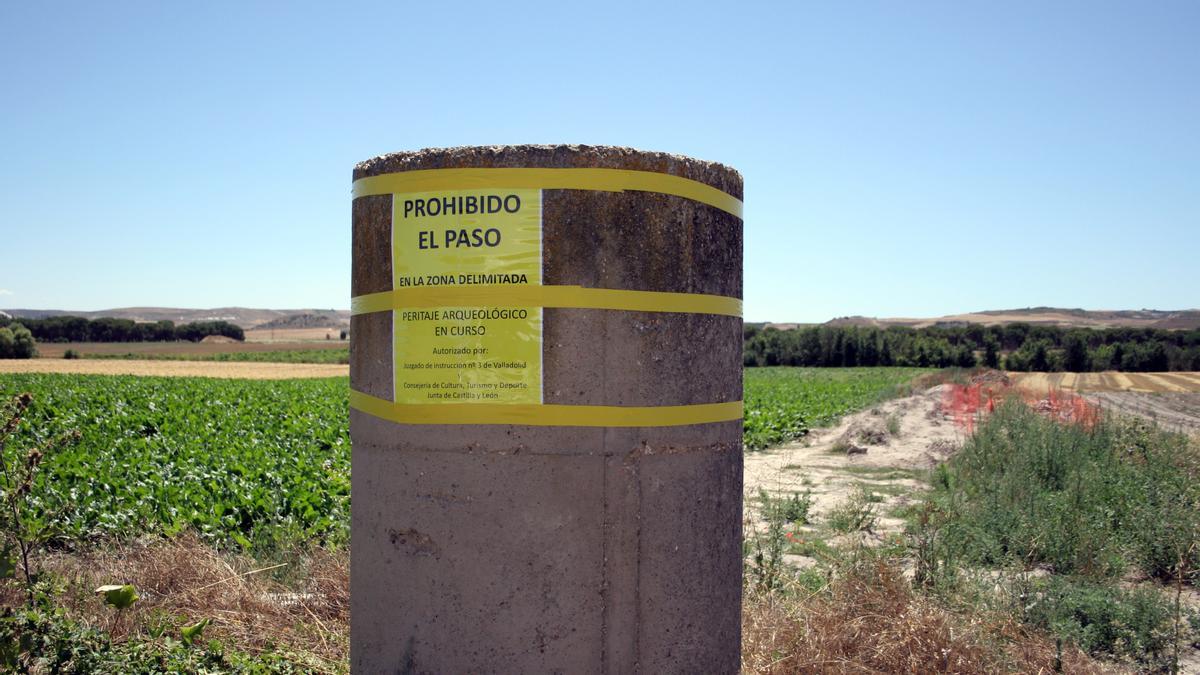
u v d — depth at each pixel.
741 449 3.56
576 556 3.06
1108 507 8.27
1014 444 12.24
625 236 3.08
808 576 5.80
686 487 3.23
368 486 3.31
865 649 4.25
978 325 94.94
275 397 28.05
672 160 3.17
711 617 3.33
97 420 17.64
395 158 3.20
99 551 6.39
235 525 8.48
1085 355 71.75
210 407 23.11
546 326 3.04
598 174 3.05
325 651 4.27
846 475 13.16
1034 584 5.89
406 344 3.16
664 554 3.17
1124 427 14.20
